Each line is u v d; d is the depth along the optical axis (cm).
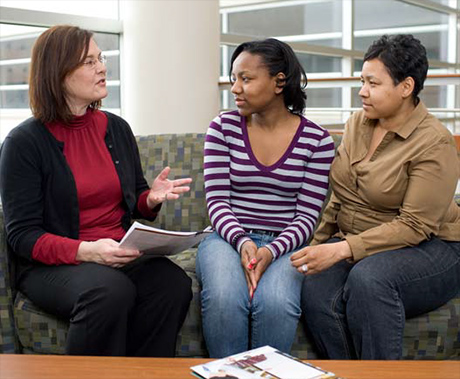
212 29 334
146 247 171
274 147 192
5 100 313
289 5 482
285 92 193
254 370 122
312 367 124
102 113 197
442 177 175
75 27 182
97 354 163
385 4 563
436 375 123
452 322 182
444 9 645
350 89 522
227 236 187
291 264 178
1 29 305
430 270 174
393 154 181
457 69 679
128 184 192
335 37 521
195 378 120
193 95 331
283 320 170
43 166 177
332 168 194
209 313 172
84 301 162
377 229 178
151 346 176
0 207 187
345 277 183
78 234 181
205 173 197
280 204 195
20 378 120
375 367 127
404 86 178
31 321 180
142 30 324
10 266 186
